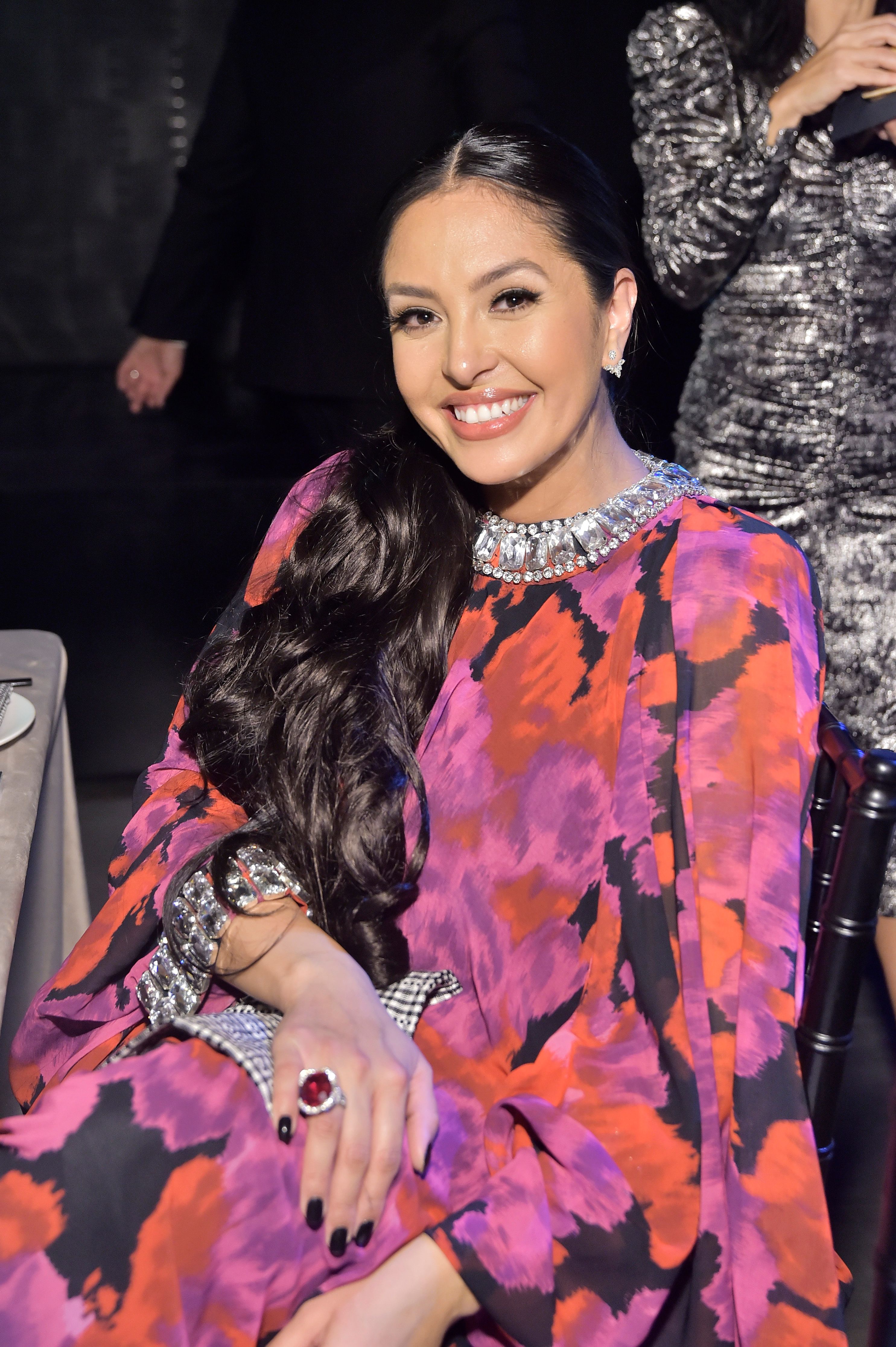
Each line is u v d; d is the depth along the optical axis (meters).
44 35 4.78
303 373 2.96
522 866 1.09
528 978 1.09
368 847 1.11
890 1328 0.92
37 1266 0.83
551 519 1.18
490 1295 0.89
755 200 1.85
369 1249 0.90
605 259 1.11
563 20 4.21
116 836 2.83
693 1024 0.98
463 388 1.11
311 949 1.05
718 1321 0.96
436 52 2.60
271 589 1.31
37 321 5.10
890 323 1.86
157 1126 0.86
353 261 2.82
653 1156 0.97
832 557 1.92
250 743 1.21
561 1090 1.02
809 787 1.04
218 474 3.75
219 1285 0.88
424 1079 0.97
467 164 1.08
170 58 4.86
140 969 1.19
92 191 4.97
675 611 1.08
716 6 1.86
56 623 3.44
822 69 1.78
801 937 1.00
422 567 1.21
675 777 1.03
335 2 2.64
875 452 1.88
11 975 1.24
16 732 1.30
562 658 1.13
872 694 1.92
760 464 1.93
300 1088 0.90
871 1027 2.18
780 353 1.89
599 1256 0.93
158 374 4.00
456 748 1.15
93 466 3.79
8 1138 0.85
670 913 1.01
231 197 3.69
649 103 1.91
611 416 1.20
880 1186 1.78
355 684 1.17
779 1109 0.95
